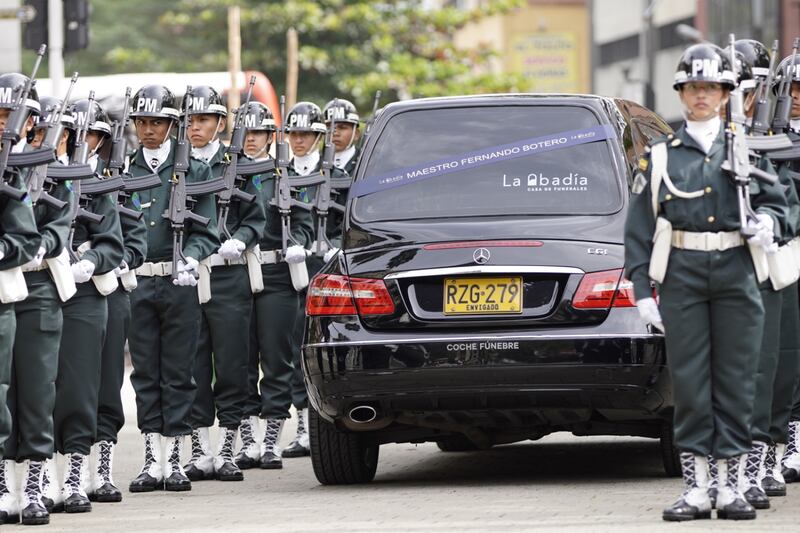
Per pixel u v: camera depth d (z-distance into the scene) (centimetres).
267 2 7631
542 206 1984
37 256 1756
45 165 1777
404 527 1664
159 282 2180
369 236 1978
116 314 2050
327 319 1939
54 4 3662
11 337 1734
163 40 9344
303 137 2633
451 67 7244
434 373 1884
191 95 2262
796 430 2033
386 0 7662
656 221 1644
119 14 9456
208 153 2336
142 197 2198
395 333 1911
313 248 2591
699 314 1636
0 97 1733
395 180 2038
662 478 2066
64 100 1833
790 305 1850
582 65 12281
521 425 1942
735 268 1623
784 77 1930
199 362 2336
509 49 12038
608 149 2027
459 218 1981
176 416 2178
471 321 1892
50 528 1767
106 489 2028
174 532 1705
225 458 2327
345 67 7531
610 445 2575
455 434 2089
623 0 11156
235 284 2333
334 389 1927
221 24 7769
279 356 2488
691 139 1636
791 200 1809
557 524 1641
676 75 1633
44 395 1811
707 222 1619
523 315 1883
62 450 1938
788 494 1895
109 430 2052
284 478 2308
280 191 2480
